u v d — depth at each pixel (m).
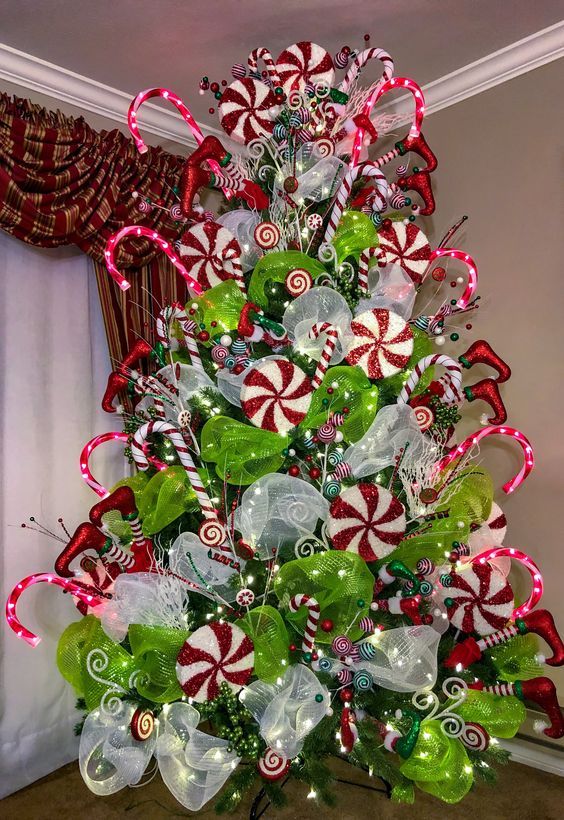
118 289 2.47
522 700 1.79
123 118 2.59
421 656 1.62
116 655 1.69
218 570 1.69
